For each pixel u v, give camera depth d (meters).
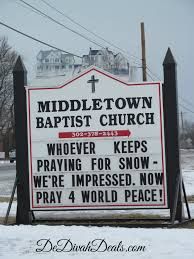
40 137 12.48
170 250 8.57
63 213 14.66
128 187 12.14
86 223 12.40
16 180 12.54
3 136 86.56
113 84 12.21
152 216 13.38
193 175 32.53
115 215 13.78
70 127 12.38
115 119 12.20
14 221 13.02
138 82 12.12
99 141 12.26
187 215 13.75
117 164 12.18
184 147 132.12
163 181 12.01
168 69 12.05
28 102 12.52
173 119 12.01
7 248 9.16
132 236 9.77
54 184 12.41
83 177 12.30
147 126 12.09
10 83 85.00
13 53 84.69
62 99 12.41
